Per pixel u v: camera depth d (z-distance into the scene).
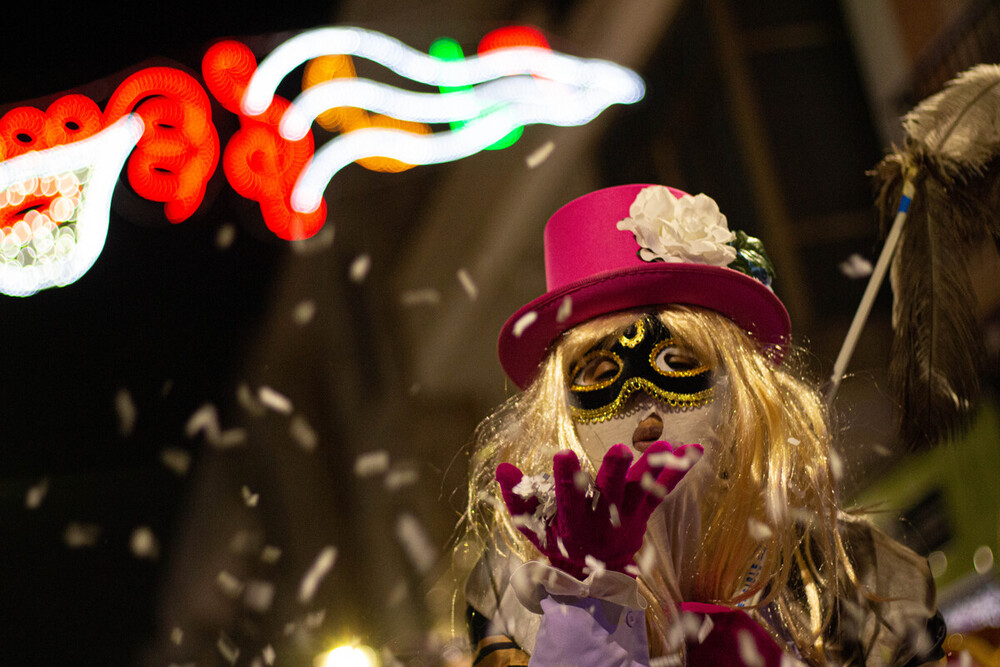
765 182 6.70
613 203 1.82
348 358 8.52
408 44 7.15
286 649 3.76
